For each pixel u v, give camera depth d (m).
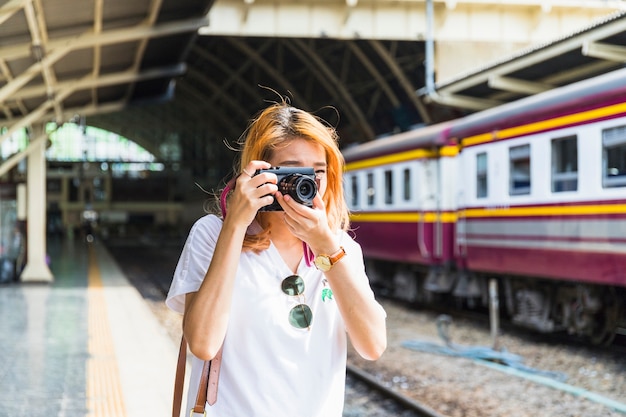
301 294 2.01
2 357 7.91
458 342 10.79
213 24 22.19
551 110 9.98
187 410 2.02
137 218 72.50
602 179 9.09
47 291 15.30
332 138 2.08
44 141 16.83
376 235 15.85
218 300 1.88
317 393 1.97
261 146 2.03
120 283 17.45
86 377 6.90
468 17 22.09
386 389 7.40
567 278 9.81
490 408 6.98
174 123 66.75
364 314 1.97
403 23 22.61
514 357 9.31
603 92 8.95
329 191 2.11
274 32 22.44
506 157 11.17
